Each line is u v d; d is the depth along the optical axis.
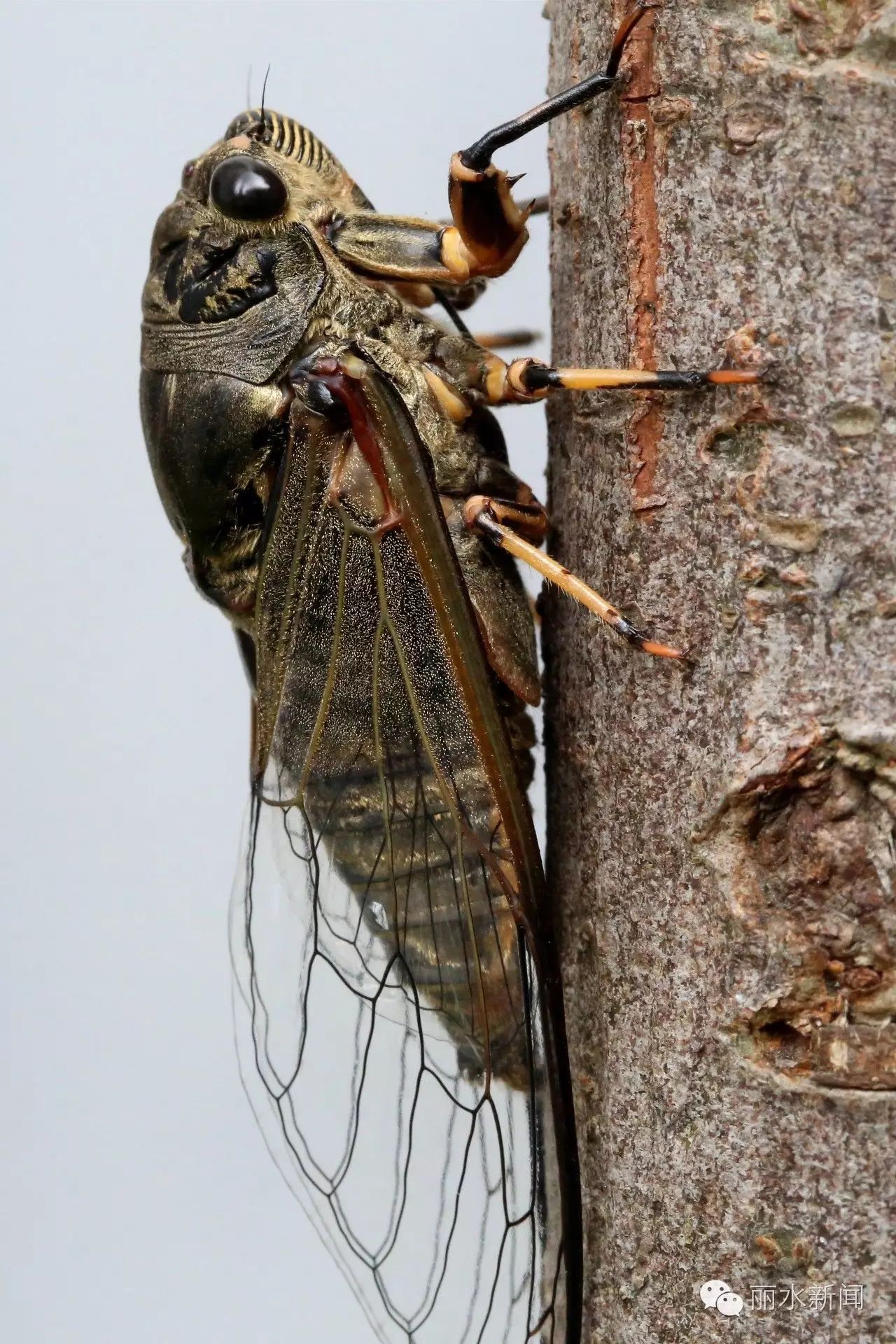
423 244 0.25
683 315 0.23
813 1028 0.23
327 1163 0.24
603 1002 0.24
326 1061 0.25
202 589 0.25
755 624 0.23
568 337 0.24
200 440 0.25
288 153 0.25
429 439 0.25
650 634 0.23
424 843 0.24
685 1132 0.23
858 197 0.23
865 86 0.23
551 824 0.24
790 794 0.23
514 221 0.25
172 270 0.25
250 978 0.25
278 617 0.25
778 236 0.23
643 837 0.23
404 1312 0.24
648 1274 0.23
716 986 0.23
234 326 0.25
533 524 0.25
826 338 0.23
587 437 0.24
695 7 0.23
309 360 0.25
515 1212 0.24
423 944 0.24
